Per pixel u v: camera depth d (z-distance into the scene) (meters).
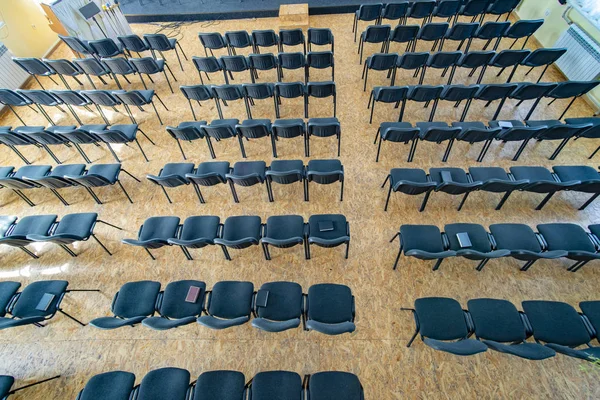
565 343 2.75
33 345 3.34
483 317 2.88
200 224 3.70
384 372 3.02
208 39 5.78
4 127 4.77
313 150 4.96
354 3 7.72
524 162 4.63
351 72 6.23
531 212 4.11
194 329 3.37
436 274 3.62
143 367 3.16
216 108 5.80
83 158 5.14
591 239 3.43
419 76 6.02
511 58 4.99
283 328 2.47
